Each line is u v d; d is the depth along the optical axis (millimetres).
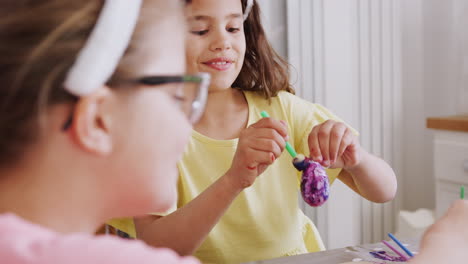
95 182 440
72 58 397
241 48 1101
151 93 447
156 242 994
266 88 1254
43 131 405
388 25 2346
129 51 430
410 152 2463
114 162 440
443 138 1914
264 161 921
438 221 658
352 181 1237
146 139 448
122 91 429
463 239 614
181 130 476
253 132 945
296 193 1209
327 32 2146
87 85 398
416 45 2430
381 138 2379
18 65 393
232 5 1061
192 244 979
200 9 1041
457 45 2262
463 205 680
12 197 421
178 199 1157
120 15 411
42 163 417
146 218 1062
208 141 1177
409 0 2406
